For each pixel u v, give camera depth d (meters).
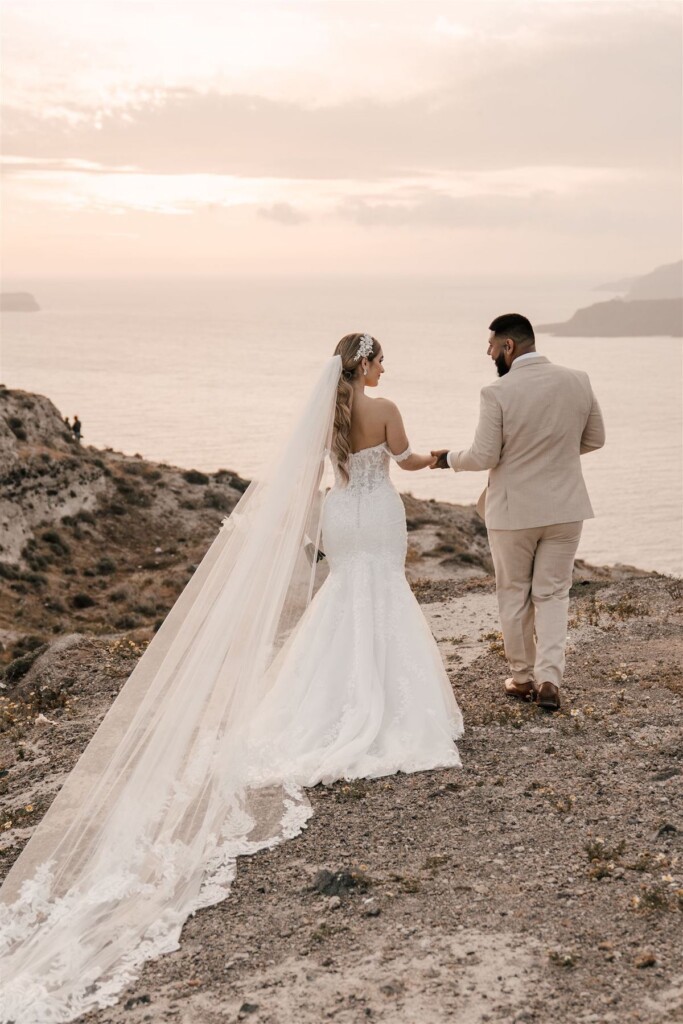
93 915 4.57
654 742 6.01
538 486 6.42
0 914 4.64
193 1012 3.68
